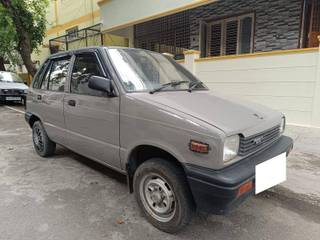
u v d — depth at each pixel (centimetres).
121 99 260
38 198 299
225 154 198
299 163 406
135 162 268
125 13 985
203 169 201
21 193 311
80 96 316
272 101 620
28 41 1136
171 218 234
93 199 298
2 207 279
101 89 263
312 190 325
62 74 361
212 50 948
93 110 295
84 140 320
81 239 229
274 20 784
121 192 316
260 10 806
